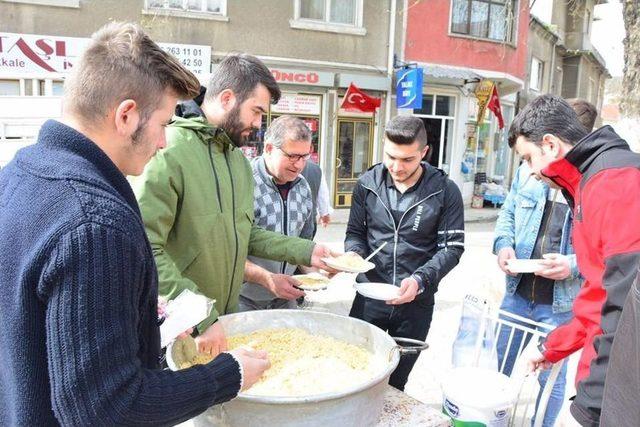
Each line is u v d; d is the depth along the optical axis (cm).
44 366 80
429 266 211
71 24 821
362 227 246
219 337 147
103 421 77
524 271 218
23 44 784
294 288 205
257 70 175
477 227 1025
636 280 109
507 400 161
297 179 257
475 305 218
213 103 175
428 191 224
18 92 768
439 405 300
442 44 1109
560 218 234
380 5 1032
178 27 888
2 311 81
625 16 347
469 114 1217
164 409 85
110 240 79
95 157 88
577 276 227
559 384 232
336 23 1009
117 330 79
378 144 1080
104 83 88
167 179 158
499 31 1195
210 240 170
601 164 139
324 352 157
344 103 977
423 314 229
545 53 1545
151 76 91
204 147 172
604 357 131
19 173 86
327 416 111
